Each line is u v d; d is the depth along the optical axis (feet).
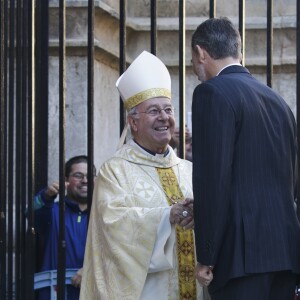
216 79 14.29
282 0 31.78
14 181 23.27
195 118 13.99
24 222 19.94
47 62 22.68
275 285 14.26
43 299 19.84
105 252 15.51
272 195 14.06
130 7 31.76
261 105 14.23
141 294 15.40
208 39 14.78
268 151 14.12
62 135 17.95
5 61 21.09
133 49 31.78
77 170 20.44
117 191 15.67
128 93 16.11
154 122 15.88
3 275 20.76
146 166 16.02
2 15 21.81
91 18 17.75
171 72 31.63
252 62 31.58
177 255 15.67
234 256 13.80
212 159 13.65
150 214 15.21
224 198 13.62
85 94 28.71
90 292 15.83
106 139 30.12
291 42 31.50
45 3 22.67
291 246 14.08
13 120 21.03
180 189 16.01
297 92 15.62
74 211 20.36
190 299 15.65
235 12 31.78
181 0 16.94
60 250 17.71
